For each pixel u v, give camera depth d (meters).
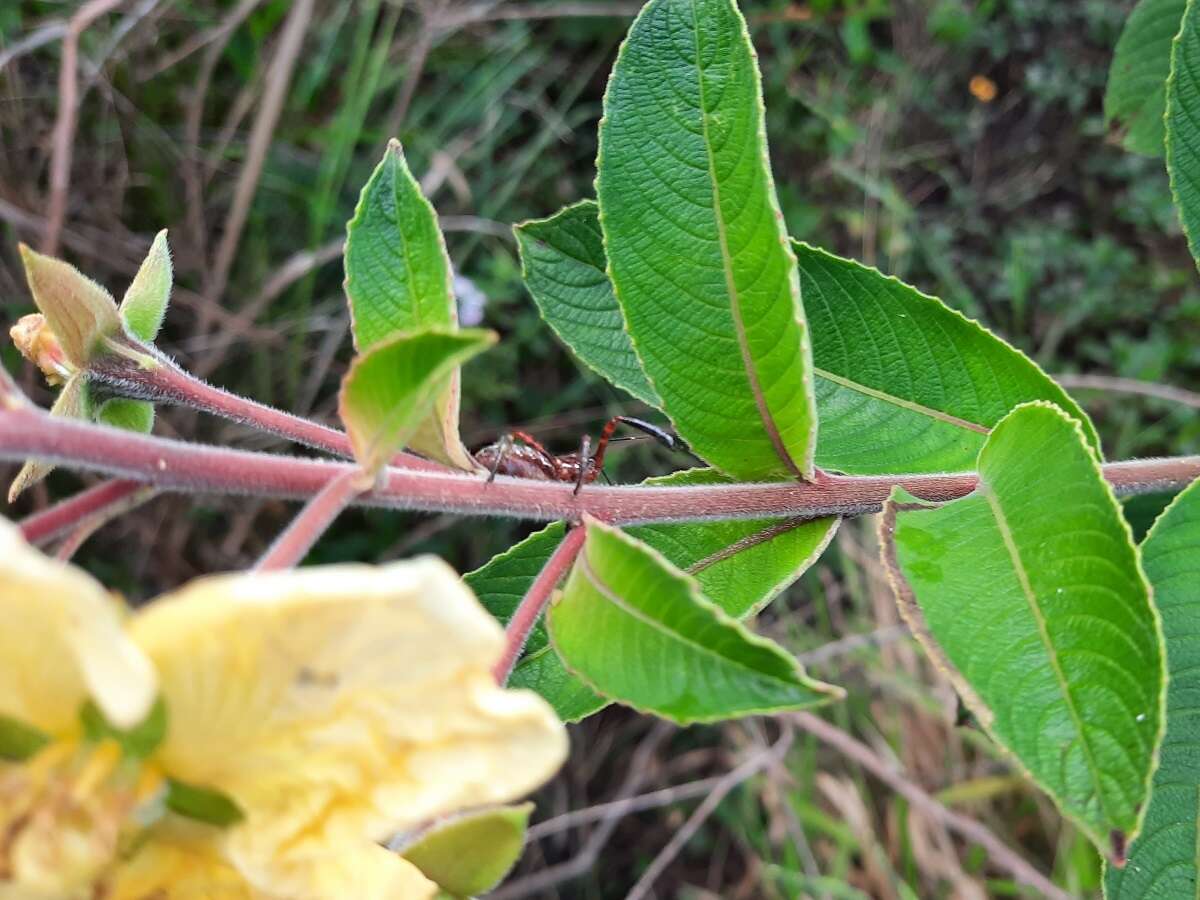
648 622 0.08
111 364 0.11
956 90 0.39
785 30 0.39
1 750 0.07
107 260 0.33
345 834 0.07
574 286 0.15
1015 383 0.13
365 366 0.08
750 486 0.12
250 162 0.32
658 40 0.11
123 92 0.34
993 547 0.09
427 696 0.06
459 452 0.10
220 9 0.35
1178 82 0.13
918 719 0.33
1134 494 0.13
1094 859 0.30
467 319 0.32
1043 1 0.38
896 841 0.32
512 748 0.07
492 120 0.35
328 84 0.36
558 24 0.38
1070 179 0.38
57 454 0.08
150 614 0.06
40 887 0.06
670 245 0.11
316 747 0.07
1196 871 0.10
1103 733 0.08
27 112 0.33
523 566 0.13
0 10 0.33
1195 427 0.33
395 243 0.10
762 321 0.11
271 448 0.33
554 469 0.12
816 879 0.31
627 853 0.35
